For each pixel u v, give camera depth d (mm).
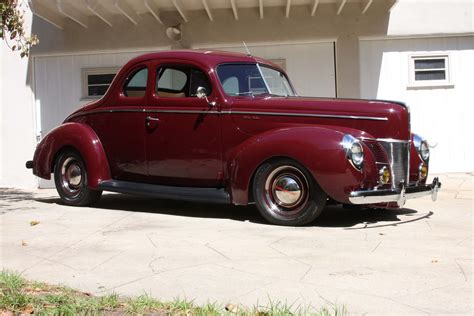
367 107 6309
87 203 7777
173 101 6969
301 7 10570
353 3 10516
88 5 9648
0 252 5242
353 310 3623
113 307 3662
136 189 7156
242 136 6582
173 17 10758
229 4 10352
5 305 3664
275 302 3779
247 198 6422
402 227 6129
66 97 11227
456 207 7426
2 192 10219
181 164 6926
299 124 6418
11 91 11227
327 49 10742
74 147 7648
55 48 10984
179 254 5078
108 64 11156
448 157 10789
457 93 10750
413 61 10750
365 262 4723
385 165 6195
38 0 9734
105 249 5309
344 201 5938
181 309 3605
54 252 5227
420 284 4133
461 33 10594
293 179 6195
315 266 4629
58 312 3525
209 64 6816
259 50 10859
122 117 7328
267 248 5238
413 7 10555
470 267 4539
